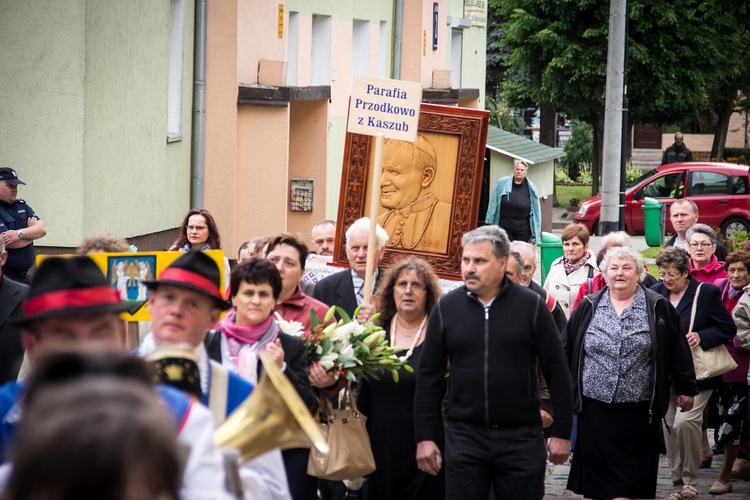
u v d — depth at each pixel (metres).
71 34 13.38
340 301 8.54
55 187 13.54
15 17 13.38
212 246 11.21
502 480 6.91
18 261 11.44
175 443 1.84
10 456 1.86
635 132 74.81
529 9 45.66
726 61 45.50
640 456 8.62
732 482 10.34
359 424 6.93
